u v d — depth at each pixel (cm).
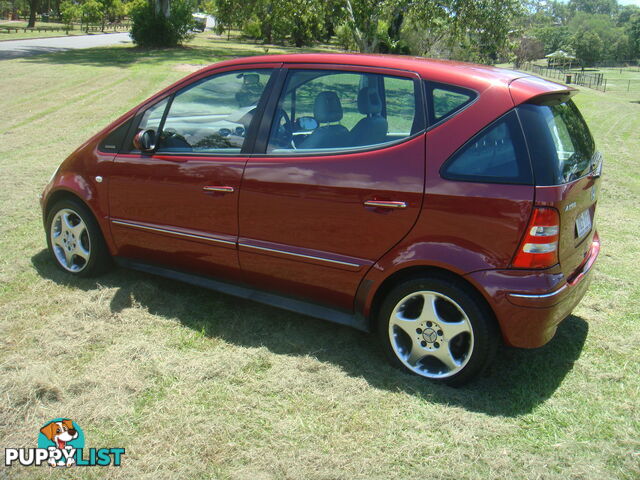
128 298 414
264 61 370
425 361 331
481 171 295
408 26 1911
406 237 312
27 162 848
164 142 398
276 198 347
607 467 261
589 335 385
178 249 397
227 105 374
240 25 3278
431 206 303
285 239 351
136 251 420
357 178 322
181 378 322
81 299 410
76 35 5134
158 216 398
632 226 643
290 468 256
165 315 397
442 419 292
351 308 346
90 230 431
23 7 8094
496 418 295
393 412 298
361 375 331
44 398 301
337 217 330
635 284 471
